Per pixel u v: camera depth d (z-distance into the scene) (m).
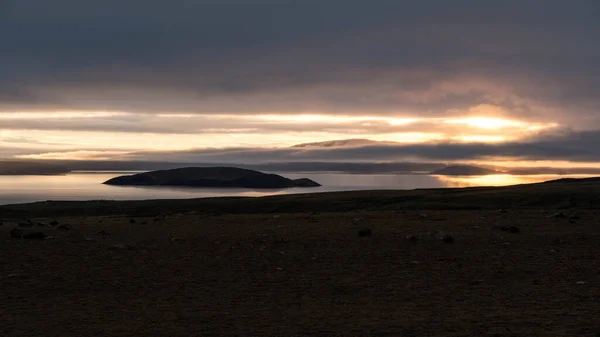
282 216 42.59
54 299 18.83
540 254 25.38
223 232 32.62
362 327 15.38
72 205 88.31
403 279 21.30
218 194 184.00
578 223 35.16
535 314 16.38
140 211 78.56
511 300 18.23
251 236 30.75
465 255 25.27
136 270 22.86
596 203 56.34
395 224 35.59
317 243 28.33
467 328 15.04
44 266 23.38
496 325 15.27
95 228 35.31
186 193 194.12
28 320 16.39
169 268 23.23
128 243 28.81
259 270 22.88
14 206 87.88
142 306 17.94
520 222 36.00
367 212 46.56
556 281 20.70
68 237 30.66
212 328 15.49
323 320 16.19
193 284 20.77
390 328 15.22
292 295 19.23
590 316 15.97
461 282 20.80
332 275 21.98
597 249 26.42
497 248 26.78
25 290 19.86
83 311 17.38
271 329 15.34
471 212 44.53
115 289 20.09
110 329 15.45
